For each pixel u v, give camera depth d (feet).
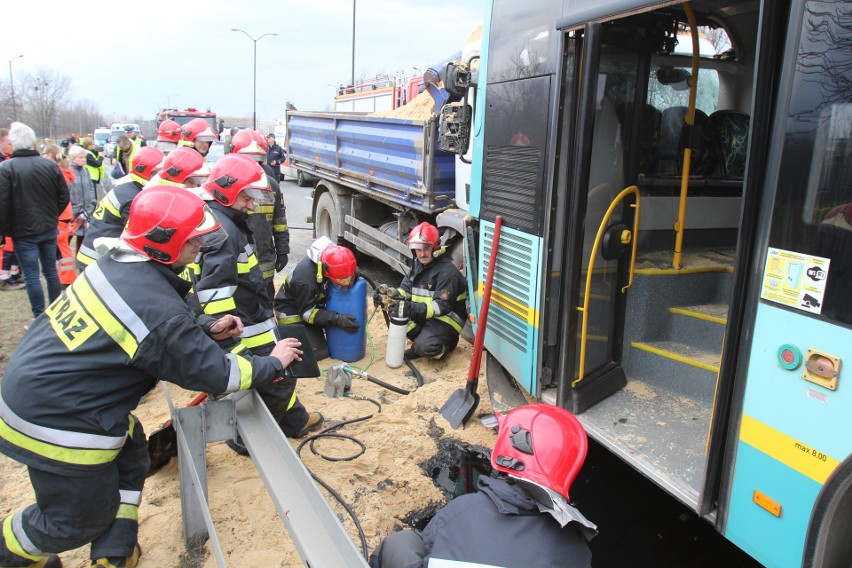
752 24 13.46
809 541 6.35
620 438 9.77
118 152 38.70
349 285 16.21
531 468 5.74
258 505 10.48
